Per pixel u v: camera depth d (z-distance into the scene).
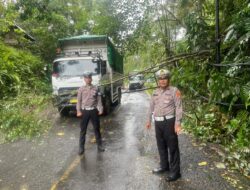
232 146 6.84
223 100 8.09
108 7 16.48
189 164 6.43
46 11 20.75
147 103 18.16
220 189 5.21
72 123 11.49
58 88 12.34
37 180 5.96
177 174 5.68
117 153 7.52
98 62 12.63
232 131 7.19
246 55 7.71
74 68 12.64
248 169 5.91
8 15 18.31
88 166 6.65
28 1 19.61
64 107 12.36
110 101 14.45
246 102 6.45
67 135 9.55
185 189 5.29
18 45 20.52
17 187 5.66
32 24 22.12
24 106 10.96
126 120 12.05
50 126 10.63
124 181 5.75
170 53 16.83
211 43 9.36
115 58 16.64
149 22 16.23
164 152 6.02
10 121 9.62
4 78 13.80
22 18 20.19
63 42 14.35
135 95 25.16
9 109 10.39
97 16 18.52
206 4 11.15
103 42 14.30
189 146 7.67
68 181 5.86
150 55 19.70
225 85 7.20
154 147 7.90
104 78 12.78
